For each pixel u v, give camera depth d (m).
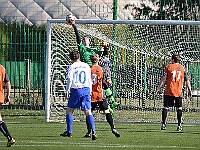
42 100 64.12
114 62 56.31
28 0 73.56
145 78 56.91
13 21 70.75
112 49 56.34
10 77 65.50
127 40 56.31
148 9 75.00
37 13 72.88
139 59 56.81
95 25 55.66
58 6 70.62
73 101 34.97
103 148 31.20
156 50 56.47
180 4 70.25
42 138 36.88
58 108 54.28
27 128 45.31
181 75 44.50
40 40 63.12
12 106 65.19
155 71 56.75
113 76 56.34
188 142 35.25
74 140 35.66
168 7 71.44
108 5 69.12
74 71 34.81
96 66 37.72
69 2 71.38
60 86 54.28
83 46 38.25
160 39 56.25
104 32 55.97
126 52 56.59
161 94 56.94
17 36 69.06
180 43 56.16
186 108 58.09
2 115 59.97
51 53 54.31
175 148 31.66
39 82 63.66
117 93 56.84
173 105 44.97
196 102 57.91
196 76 57.06
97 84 37.41
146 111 57.19
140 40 56.41
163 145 33.16
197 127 48.50
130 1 76.56
